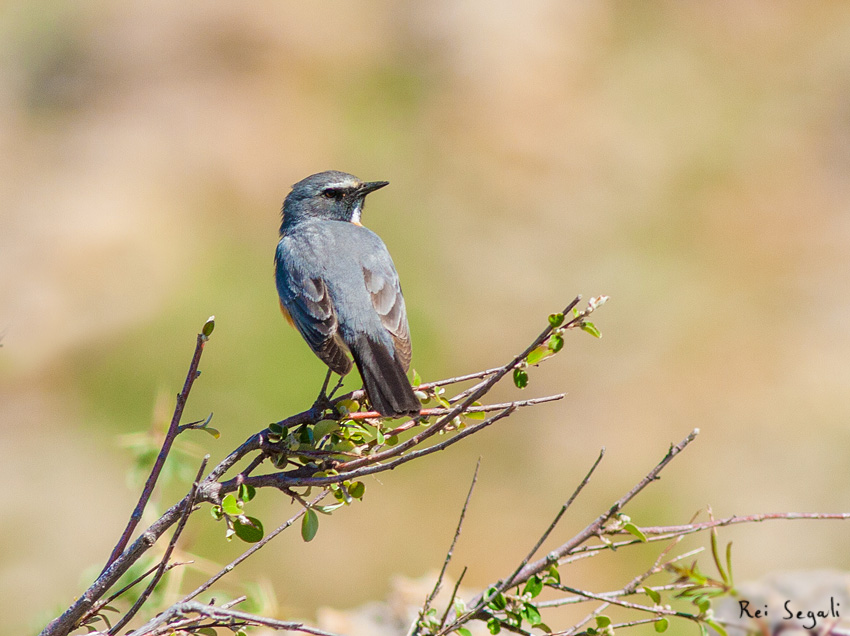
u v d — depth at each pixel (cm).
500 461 1451
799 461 1452
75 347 1630
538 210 1969
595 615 514
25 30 2325
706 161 2064
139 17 2339
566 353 1642
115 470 1439
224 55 2266
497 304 1775
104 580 471
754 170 2041
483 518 1354
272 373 1552
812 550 1312
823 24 2339
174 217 1925
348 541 1287
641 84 2225
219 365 1569
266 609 705
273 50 2269
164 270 1797
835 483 1422
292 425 550
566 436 1503
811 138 2094
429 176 2036
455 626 492
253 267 1822
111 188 1966
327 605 1226
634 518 1369
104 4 2364
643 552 1248
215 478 503
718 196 1992
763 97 2192
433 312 1738
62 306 1709
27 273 1773
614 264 1848
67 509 1377
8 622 1192
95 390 1569
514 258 1866
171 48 2270
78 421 1521
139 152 2056
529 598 494
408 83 2223
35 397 1566
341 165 2061
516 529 1348
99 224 1862
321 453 516
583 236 1917
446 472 1413
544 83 2208
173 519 481
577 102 2188
